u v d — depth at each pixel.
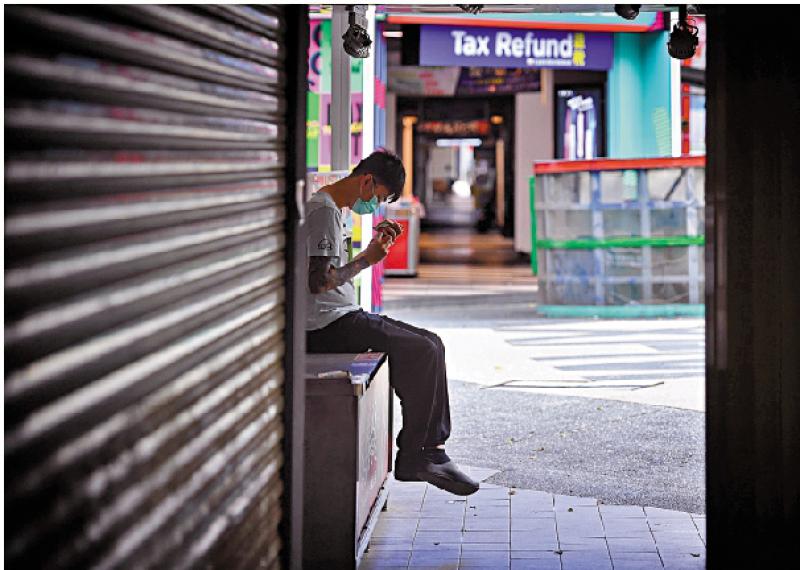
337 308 4.52
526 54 16.56
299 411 2.98
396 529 4.58
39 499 1.47
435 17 14.79
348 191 4.45
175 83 2.02
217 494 2.28
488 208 38.38
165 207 1.95
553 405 7.40
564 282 12.98
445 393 4.57
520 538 4.42
